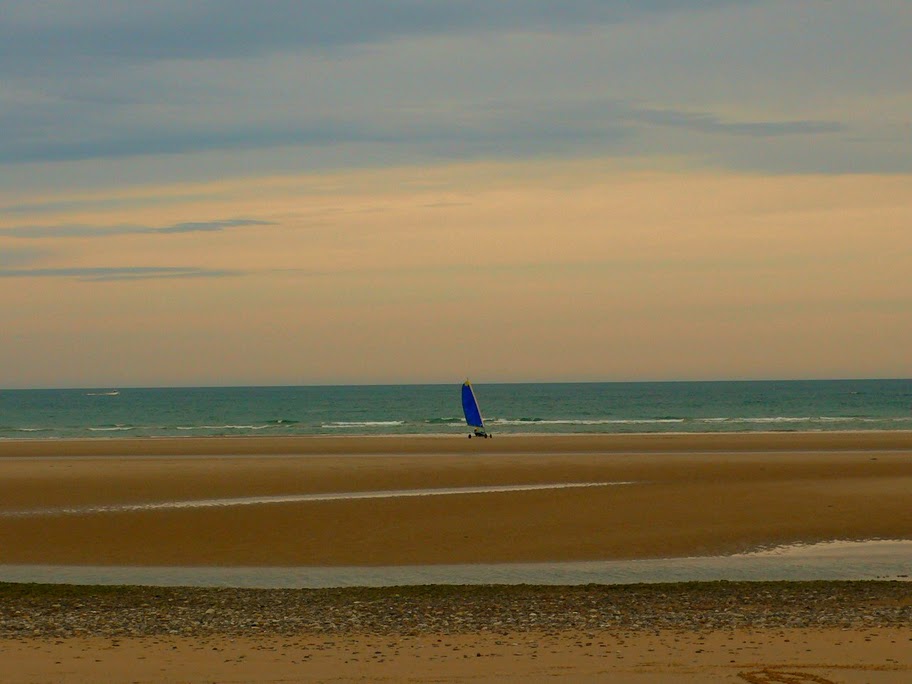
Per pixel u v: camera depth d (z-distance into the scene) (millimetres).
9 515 44031
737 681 17547
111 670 18625
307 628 23094
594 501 47094
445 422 146625
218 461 70062
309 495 50594
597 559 34812
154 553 36125
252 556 35594
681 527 40344
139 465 66062
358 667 18828
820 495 48406
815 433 104500
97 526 41188
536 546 36938
